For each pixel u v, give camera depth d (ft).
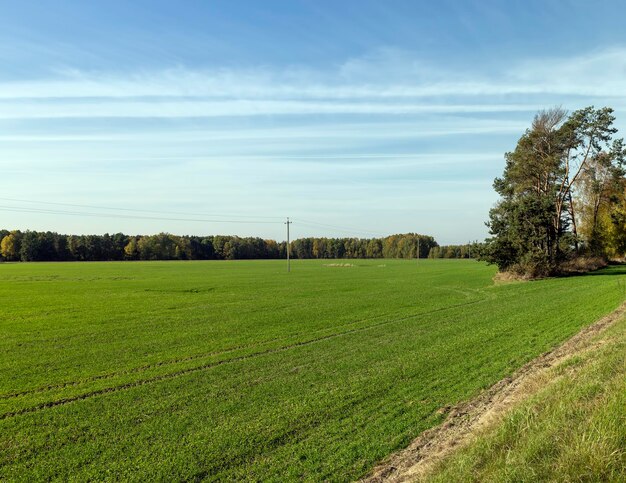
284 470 26.08
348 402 36.94
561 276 165.37
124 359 55.26
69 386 44.14
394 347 57.72
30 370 50.34
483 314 83.71
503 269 171.63
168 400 39.11
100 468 26.81
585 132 175.52
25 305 110.42
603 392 27.63
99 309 102.63
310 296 128.26
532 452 20.93
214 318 87.92
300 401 37.70
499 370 44.75
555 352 50.90
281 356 55.16
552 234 176.24
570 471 18.89
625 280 129.80
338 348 58.70
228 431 31.76
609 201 211.20
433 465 24.08
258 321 83.35
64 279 208.33
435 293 131.54
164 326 79.10
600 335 54.24
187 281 193.77
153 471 26.27
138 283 182.19
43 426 33.63
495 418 30.07
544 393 30.94
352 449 28.40
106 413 36.17
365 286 162.20
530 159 182.91
